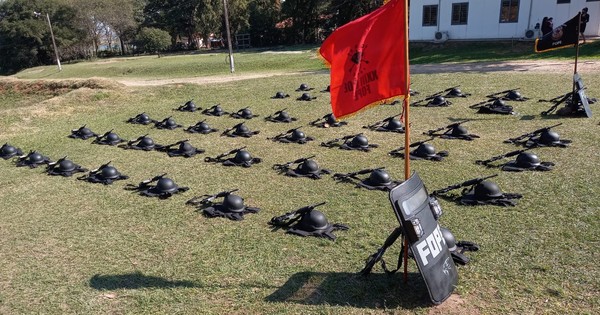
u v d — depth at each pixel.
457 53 29.84
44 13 58.53
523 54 26.84
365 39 5.34
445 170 9.69
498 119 13.62
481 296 5.24
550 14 29.42
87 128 14.84
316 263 6.20
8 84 26.45
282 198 8.65
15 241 7.40
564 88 16.83
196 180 9.96
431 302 5.09
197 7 57.41
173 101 20.38
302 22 52.91
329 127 14.09
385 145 11.88
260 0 57.09
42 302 5.63
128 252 6.82
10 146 13.02
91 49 63.56
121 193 9.39
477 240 6.57
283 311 5.19
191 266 6.32
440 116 14.50
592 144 10.66
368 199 8.36
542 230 6.77
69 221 8.09
